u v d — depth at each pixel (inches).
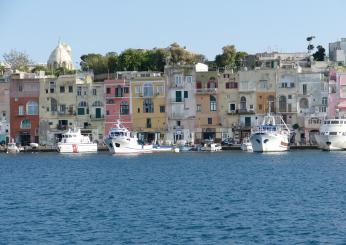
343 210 4010.8
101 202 4488.2
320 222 3649.1
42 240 3339.1
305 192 4830.2
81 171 6860.2
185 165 7362.2
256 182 5541.3
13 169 7258.9
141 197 4704.7
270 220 3727.9
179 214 3954.2
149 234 3435.0
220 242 3255.4
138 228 3572.8
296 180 5644.7
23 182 5871.1
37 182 5851.4
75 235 3430.1
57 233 3481.8
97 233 3469.5
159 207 4224.9
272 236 3353.8
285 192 4847.4
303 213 3924.7
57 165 7657.5
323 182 5447.8
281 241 3257.9
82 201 4552.2
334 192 4800.7
